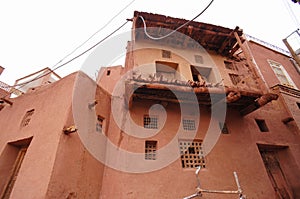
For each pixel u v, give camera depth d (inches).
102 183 333.1
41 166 283.0
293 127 466.3
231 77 494.9
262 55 652.7
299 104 534.6
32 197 255.3
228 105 407.5
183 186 302.4
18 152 372.5
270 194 331.3
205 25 458.6
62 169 281.7
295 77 644.1
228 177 331.3
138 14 428.5
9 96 527.5
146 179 300.8
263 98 346.0
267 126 446.6
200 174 322.7
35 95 431.2
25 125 386.6
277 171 407.8
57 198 258.2
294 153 414.9
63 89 381.1
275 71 624.4
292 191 381.7
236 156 362.3
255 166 359.6
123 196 283.6
